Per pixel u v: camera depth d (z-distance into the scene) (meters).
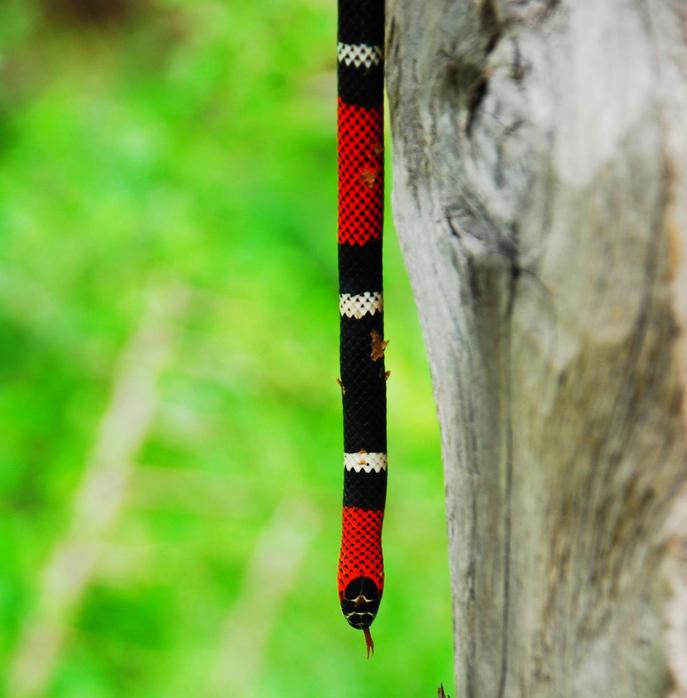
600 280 1.73
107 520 6.47
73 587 6.28
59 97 7.33
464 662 2.19
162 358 6.79
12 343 6.85
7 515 6.37
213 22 6.75
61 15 8.79
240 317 6.81
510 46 1.79
